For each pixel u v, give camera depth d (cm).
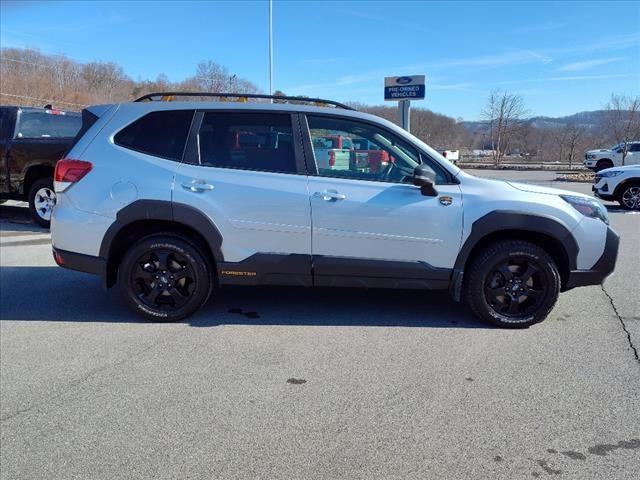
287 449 279
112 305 516
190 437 289
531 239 458
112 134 457
